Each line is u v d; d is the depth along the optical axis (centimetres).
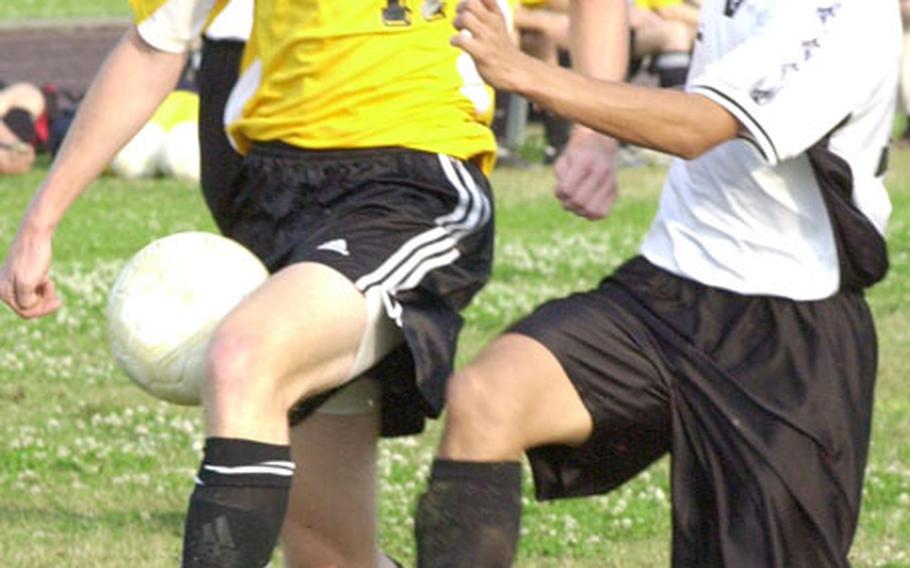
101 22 7875
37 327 2911
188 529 1201
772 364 1224
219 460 1195
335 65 1382
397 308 1295
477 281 1373
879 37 1217
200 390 1305
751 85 1198
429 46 1388
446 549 1208
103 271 3369
